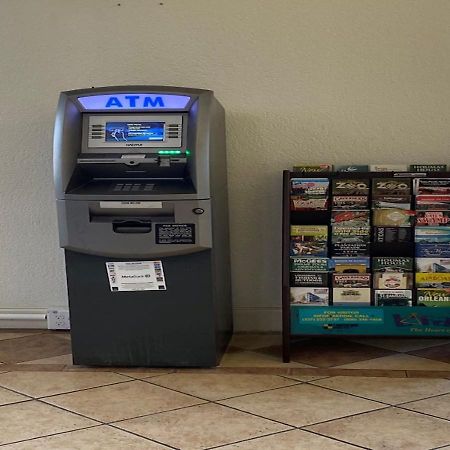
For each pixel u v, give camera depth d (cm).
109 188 364
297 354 395
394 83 407
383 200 375
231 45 414
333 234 376
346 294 377
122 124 368
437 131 409
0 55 429
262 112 417
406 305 375
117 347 376
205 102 355
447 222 371
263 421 308
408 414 312
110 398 338
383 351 398
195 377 362
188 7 414
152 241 359
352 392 338
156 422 310
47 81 429
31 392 348
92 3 419
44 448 288
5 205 442
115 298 371
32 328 452
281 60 412
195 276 364
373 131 412
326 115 413
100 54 423
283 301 378
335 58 409
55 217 439
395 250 381
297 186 378
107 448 286
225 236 405
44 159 435
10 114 434
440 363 376
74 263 371
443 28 402
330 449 280
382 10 403
